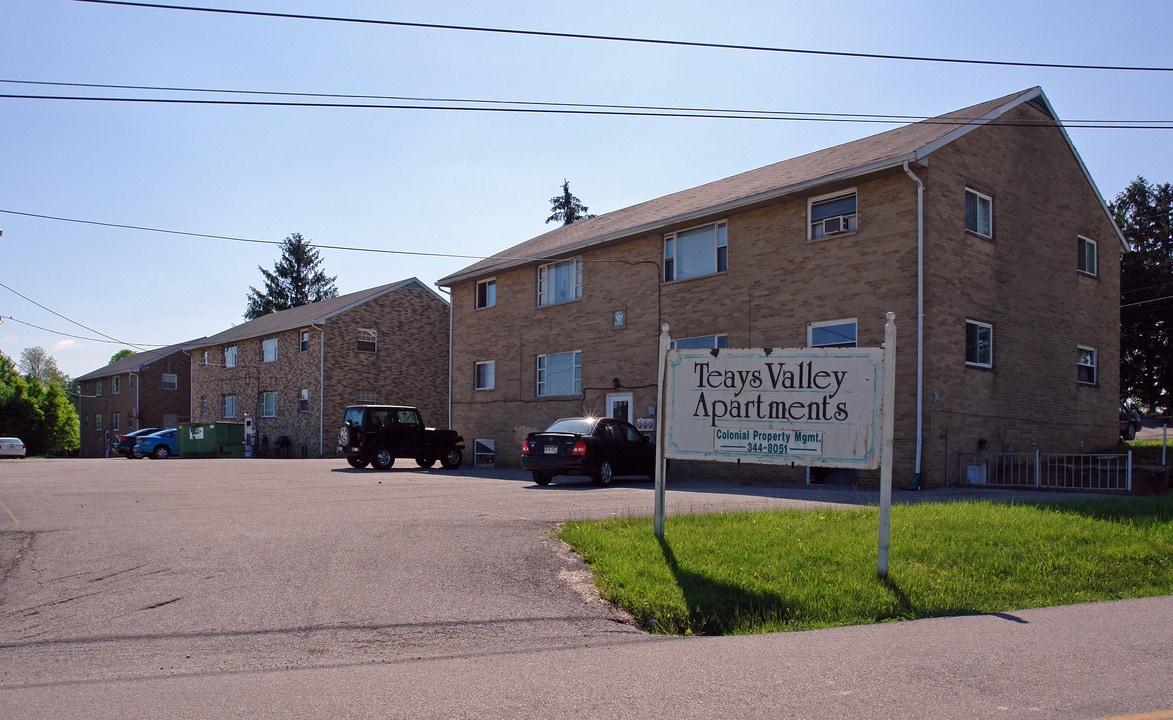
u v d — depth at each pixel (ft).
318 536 33.17
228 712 15.79
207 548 30.89
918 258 57.41
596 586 26.20
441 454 87.71
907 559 28.63
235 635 21.42
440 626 22.34
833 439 28.35
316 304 158.30
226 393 156.97
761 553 29.07
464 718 15.43
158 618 22.75
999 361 63.26
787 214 66.08
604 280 81.82
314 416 130.93
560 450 58.54
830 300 62.59
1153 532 33.63
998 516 35.88
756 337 67.56
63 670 18.78
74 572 27.45
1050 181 70.64
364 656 19.93
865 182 61.05
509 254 98.68
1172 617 23.73
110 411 204.54
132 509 41.70
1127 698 16.48
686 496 49.11
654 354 76.07
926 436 56.65
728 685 17.33
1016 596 26.18
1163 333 104.17
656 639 21.62
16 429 186.70
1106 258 77.10
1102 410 75.10
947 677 17.81
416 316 141.08
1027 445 65.36
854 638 21.33
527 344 90.84
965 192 61.62
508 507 42.60
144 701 16.47
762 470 65.31
